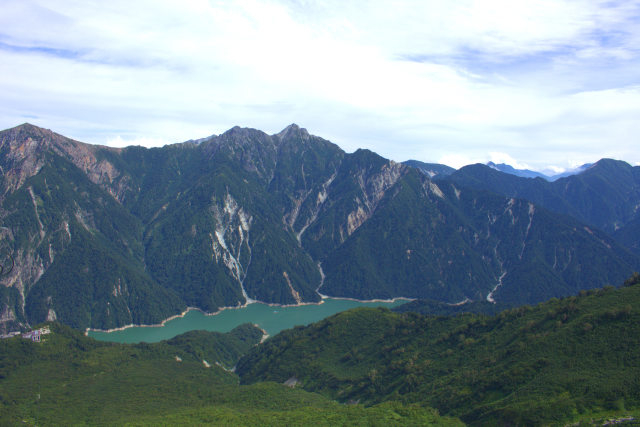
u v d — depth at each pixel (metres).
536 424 115.38
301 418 137.00
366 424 128.75
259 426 131.25
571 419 113.75
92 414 155.50
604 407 115.06
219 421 137.25
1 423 144.50
